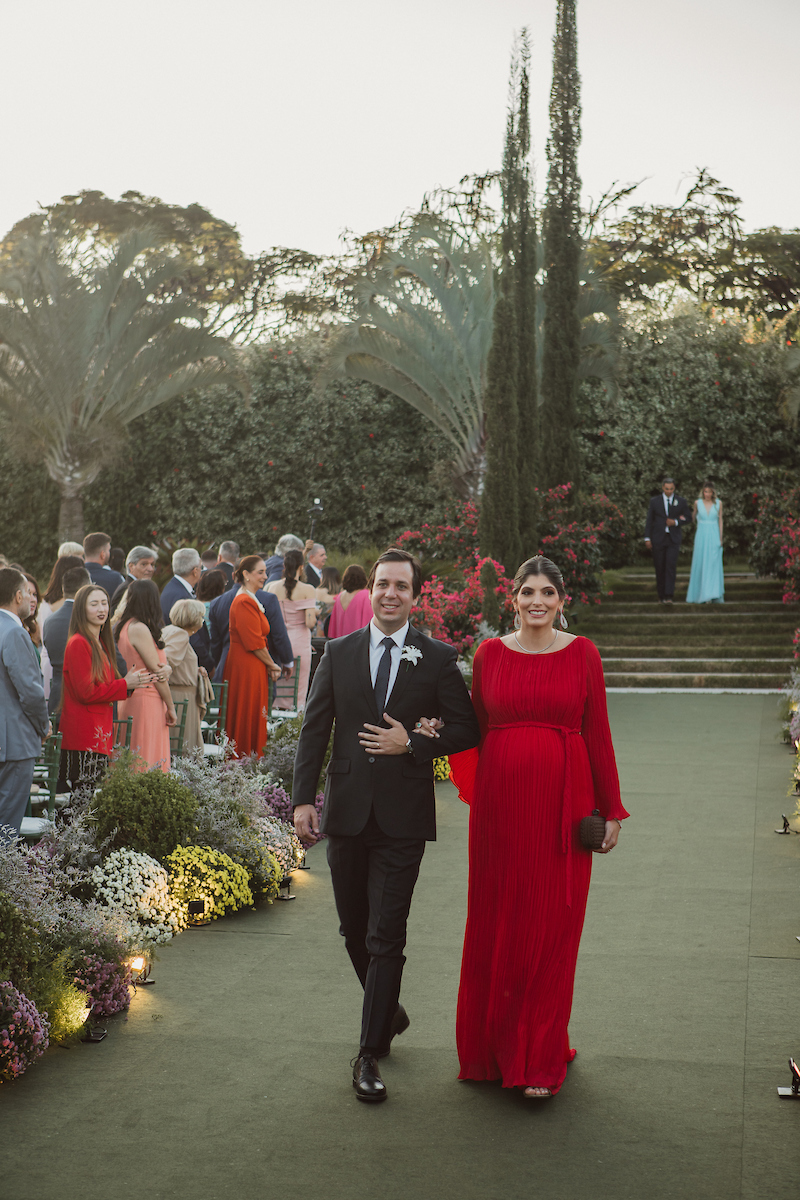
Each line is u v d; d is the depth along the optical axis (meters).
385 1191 3.11
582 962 5.14
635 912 5.94
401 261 20.12
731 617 17.19
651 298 28.38
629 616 17.44
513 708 3.96
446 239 19.98
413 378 20.53
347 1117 3.58
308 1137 3.44
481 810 3.97
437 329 20.20
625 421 22.06
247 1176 3.19
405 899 3.88
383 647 4.02
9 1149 3.35
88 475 22.06
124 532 23.91
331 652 4.07
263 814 6.73
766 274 29.12
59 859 4.98
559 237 18.70
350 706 3.97
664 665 15.83
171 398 23.20
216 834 6.14
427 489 22.77
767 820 8.09
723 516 22.30
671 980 4.89
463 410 20.72
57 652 7.23
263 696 8.46
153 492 23.66
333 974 4.96
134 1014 4.47
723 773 9.80
